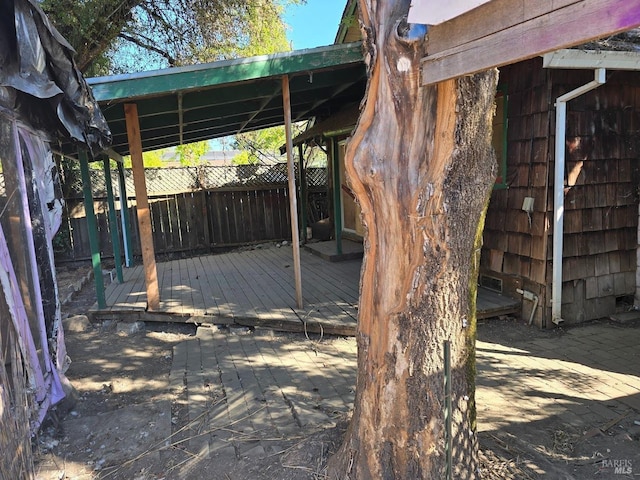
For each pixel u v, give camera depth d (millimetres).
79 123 3092
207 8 8031
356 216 8227
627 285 4785
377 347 1860
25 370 2492
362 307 1928
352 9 7266
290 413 2877
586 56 3725
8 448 2070
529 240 4523
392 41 1552
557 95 4188
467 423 1932
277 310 4719
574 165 4348
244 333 4500
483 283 5270
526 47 1134
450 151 1594
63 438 2727
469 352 1907
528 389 3137
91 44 7555
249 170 10258
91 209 5086
